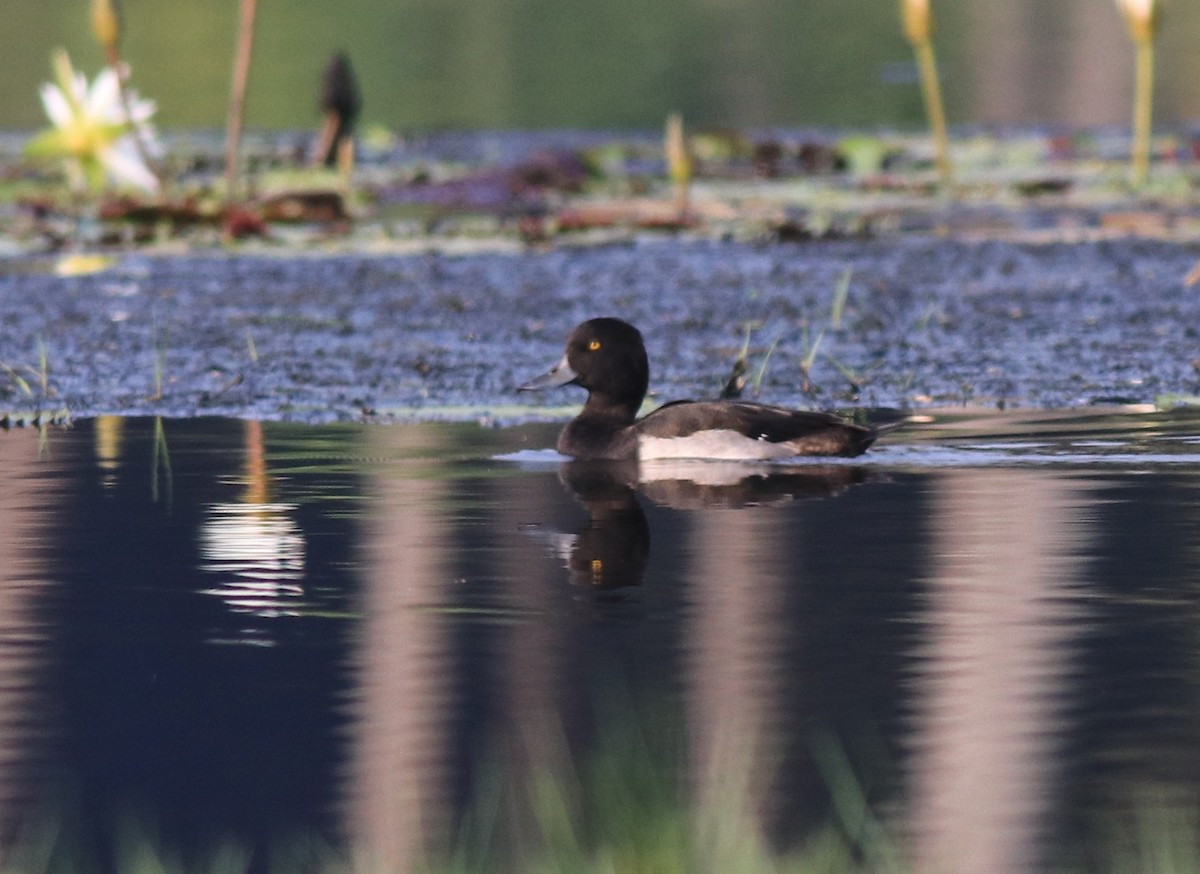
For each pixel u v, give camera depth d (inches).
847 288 812.0
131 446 556.4
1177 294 786.2
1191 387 622.2
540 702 324.5
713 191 1136.2
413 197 1107.9
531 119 1348.4
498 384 649.6
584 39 1777.8
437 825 274.7
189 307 792.3
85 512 471.2
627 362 569.6
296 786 288.7
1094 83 1517.0
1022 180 1131.3
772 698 324.5
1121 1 1097.4
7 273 893.2
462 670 342.6
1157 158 1210.0
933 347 693.3
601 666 343.6
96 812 281.3
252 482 507.5
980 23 1875.0
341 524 459.2
